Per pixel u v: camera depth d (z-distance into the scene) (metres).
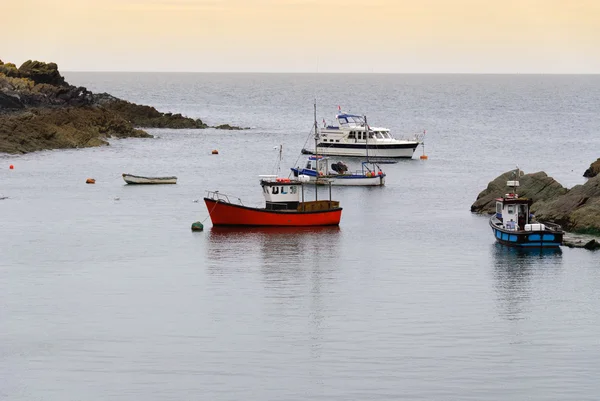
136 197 125.75
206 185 139.75
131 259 86.06
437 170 167.75
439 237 97.88
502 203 94.19
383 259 86.56
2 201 121.00
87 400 52.25
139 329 64.25
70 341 61.69
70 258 86.38
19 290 74.56
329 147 192.50
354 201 126.25
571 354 59.47
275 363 57.69
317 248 91.44
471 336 62.97
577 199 101.31
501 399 52.47
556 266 83.44
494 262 85.25
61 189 132.62
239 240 95.12
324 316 67.38
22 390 53.62
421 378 55.25
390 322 65.94
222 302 71.00
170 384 54.34
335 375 55.78
